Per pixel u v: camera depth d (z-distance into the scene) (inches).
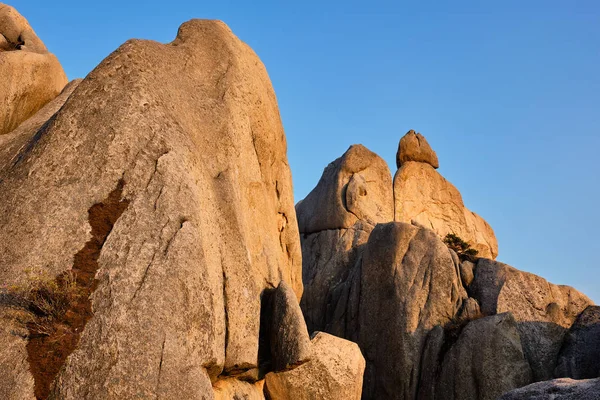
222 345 618.2
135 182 593.3
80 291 516.7
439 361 1254.9
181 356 530.3
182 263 566.9
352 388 840.9
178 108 708.0
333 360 837.2
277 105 959.6
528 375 1218.0
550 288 1374.3
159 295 538.3
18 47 982.4
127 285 529.0
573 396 663.8
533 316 1328.7
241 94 839.1
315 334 855.1
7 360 479.5
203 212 637.9
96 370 483.2
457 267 1382.9
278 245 884.0
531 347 1302.9
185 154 649.0
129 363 495.8
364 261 1413.6
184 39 856.3
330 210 1606.8
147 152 616.1
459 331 1274.6
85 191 577.6
